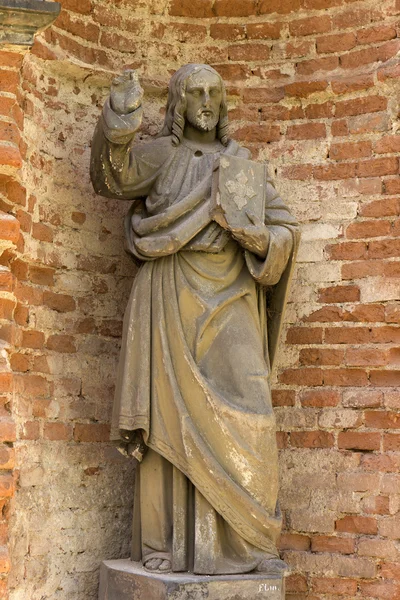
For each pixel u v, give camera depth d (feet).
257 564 21.62
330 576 23.90
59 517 23.49
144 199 23.70
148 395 21.90
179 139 23.56
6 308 22.20
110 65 26.08
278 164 26.17
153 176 23.31
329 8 26.40
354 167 25.52
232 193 22.27
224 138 23.90
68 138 25.20
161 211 22.95
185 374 21.80
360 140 25.58
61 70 25.23
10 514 21.84
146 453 22.35
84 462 24.18
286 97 26.35
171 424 21.68
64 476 23.77
